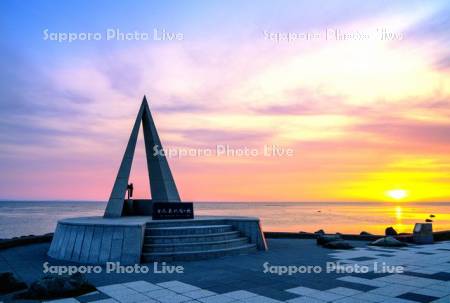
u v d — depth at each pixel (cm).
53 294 852
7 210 14862
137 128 2092
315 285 971
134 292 903
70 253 1405
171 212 1733
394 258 1431
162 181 2125
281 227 5269
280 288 939
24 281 1034
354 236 2219
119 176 1988
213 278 1061
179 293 891
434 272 1143
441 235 2211
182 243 1448
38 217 9256
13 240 1855
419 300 827
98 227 1380
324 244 1834
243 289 929
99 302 819
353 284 981
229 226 1711
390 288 936
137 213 2356
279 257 1456
